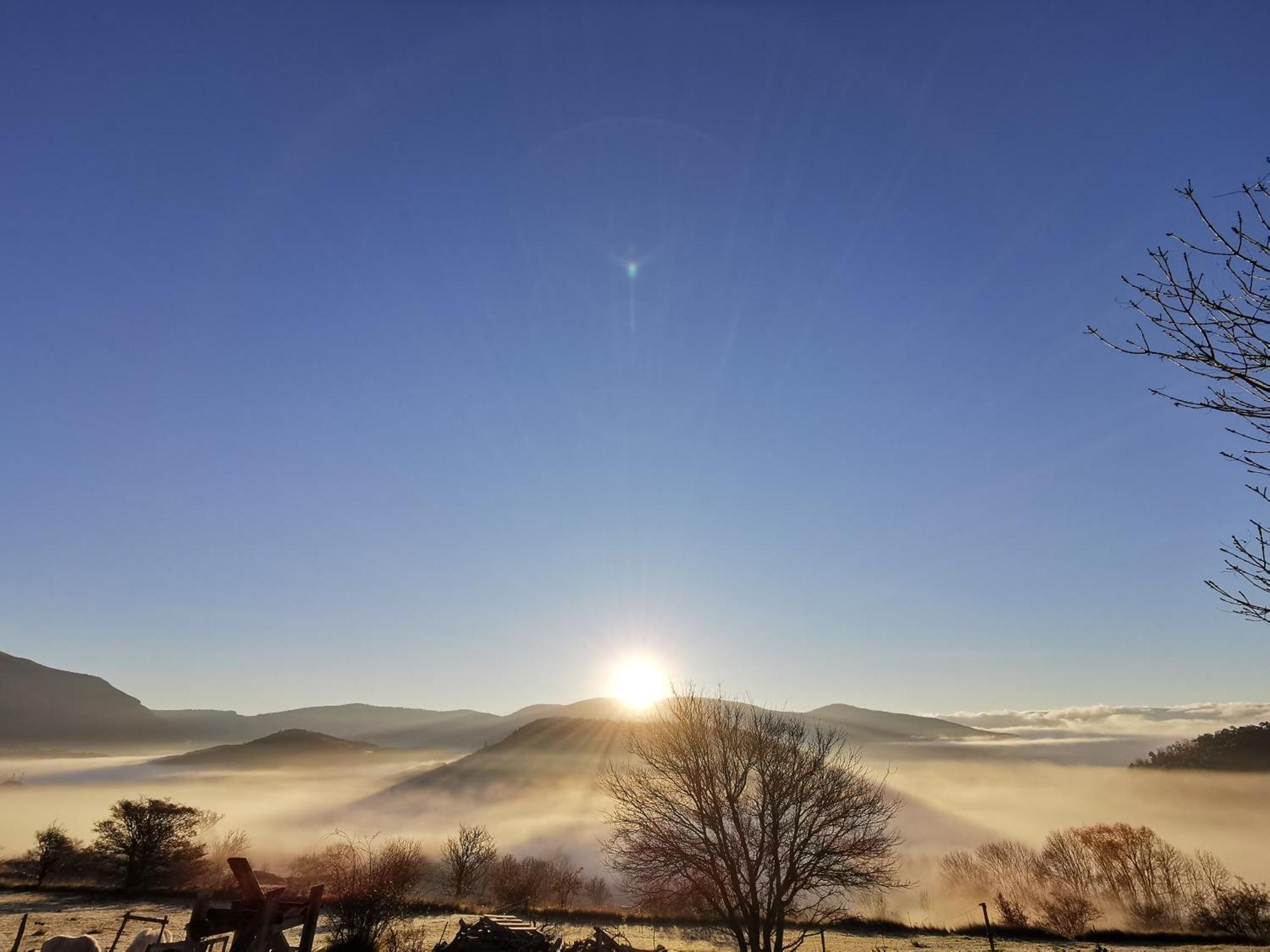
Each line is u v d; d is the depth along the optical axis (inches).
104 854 1802.4
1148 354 212.2
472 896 2065.7
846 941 1370.6
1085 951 1302.9
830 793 858.1
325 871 1106.1
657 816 897.5
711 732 908.6
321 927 1107.9
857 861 868.6
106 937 1045.8
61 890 1637.6
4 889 1633.9
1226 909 1617.9
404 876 1088.8
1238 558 197.2
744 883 864.3
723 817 871.7
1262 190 198.4
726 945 1181.1
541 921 1419.8
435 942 1035.3
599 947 932.0
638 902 918.4
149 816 1831.9
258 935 566.3
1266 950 1353.3
